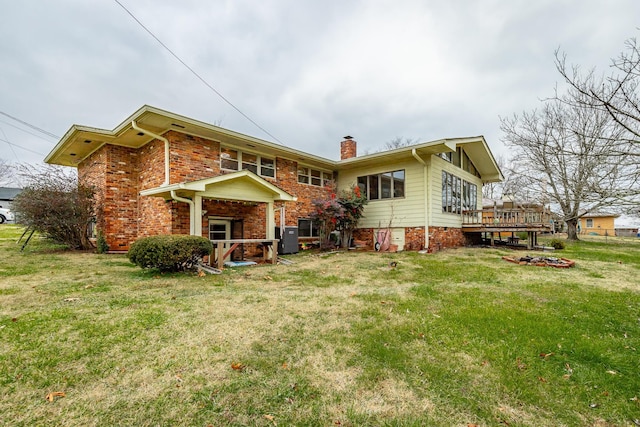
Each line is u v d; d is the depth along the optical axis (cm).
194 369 253
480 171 1717
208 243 667
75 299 431
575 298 475
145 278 587
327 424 194
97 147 1036
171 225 850
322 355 282
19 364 250
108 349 281
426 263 823
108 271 650
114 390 222
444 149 1105
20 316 357
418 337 324
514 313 397
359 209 1248
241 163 1081
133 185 1029
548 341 314
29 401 207
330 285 568
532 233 1231
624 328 355
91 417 194
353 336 324
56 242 1085
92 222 1022
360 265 805
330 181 1474
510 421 200
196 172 929
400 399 220
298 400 217
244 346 296
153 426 188
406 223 1221
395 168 1269
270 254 884
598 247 1341
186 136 911
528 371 259
